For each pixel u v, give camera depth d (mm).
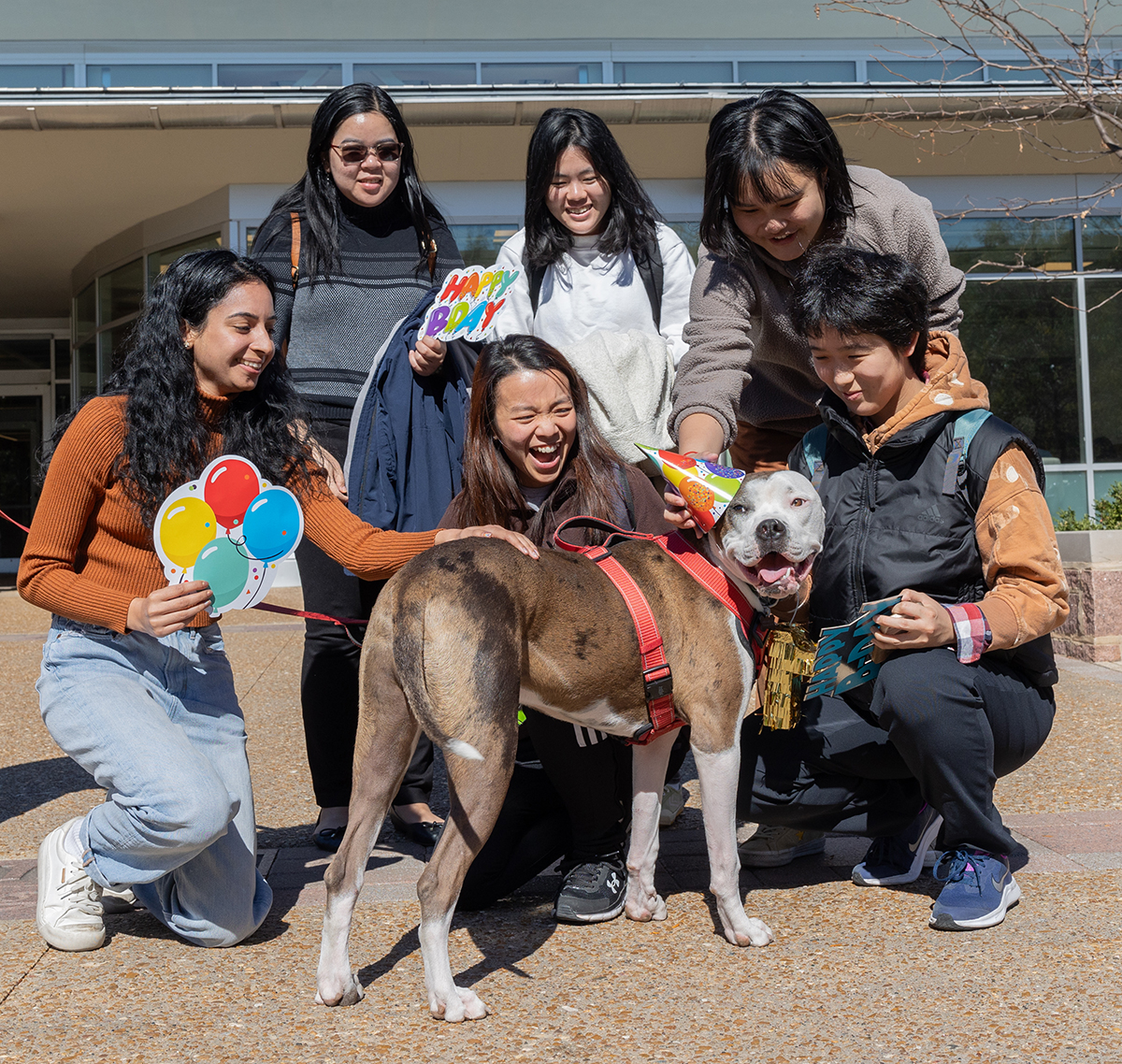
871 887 3039
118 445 2711
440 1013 2260
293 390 3064
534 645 2521
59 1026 2266
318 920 2900
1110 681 5859
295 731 5227
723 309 3471
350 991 2354
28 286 14422
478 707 2322
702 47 11031
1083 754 4398
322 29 10898
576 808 2885
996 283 10781
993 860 2785
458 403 3623
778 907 2912
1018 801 3799
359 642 3518
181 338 2764
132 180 10438
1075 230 10789
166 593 2605
